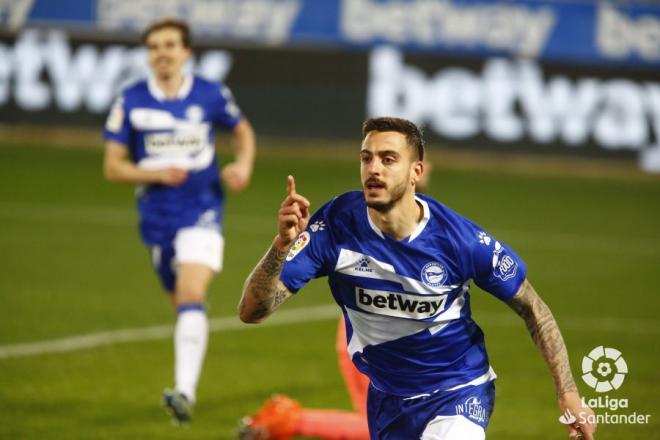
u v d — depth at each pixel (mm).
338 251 9969
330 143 42625
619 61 42062
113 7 42375
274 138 42719
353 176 39125
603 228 33438
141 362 18531
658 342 20938
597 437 14961
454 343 10250
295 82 42562
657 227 34031
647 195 39250
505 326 22016
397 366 10328
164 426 15102
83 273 25516
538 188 39250
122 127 16969
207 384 17375
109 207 33719
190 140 17047
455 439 9875
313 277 10086
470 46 42250
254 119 42688
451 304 10094
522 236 31625
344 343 12562
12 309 21891
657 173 42094
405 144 9555
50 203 33719
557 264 28344
